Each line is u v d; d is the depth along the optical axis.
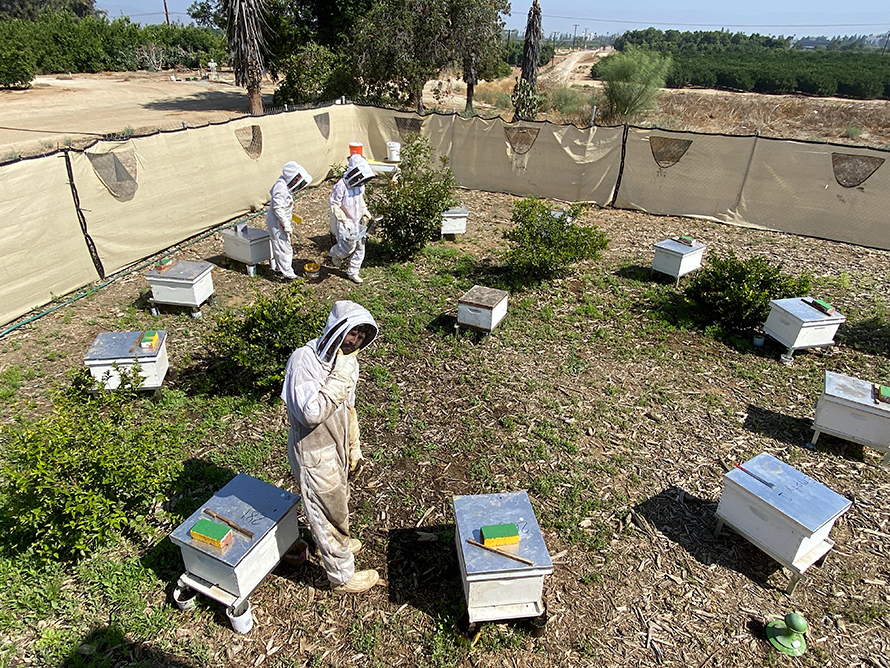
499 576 3.65
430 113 15.17
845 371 7.15
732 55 71.06
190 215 10.75
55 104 27.48
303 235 11.37
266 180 12.73
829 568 4.52
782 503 4.15
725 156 12.40
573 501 5.02
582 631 3.95
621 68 25.70
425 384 6.62
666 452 5.68
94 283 8.80
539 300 8.79
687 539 4.71
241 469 5.24
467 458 5.50
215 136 11.06
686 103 37.38
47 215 7.91
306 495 3.70
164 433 4.87
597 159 13.70
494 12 23.20
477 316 7.39
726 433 5.98
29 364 6.75
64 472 4.16
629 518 4.87
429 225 9.79
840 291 9.38
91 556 4.35
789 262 10.63
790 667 3.77
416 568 4.38
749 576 4.42
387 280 9.33
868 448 5.83
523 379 6.78
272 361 6.01
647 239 11.74
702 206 13.04
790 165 11.85
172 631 3.88
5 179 7.30
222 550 3.67
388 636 3.89
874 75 42.28
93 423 4.51
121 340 6.16
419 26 22.00
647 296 8.98
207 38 50.31
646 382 6.83
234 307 8.27
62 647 3.72
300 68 24.02
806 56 69.38
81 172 8.40
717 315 8.16
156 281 7.64
